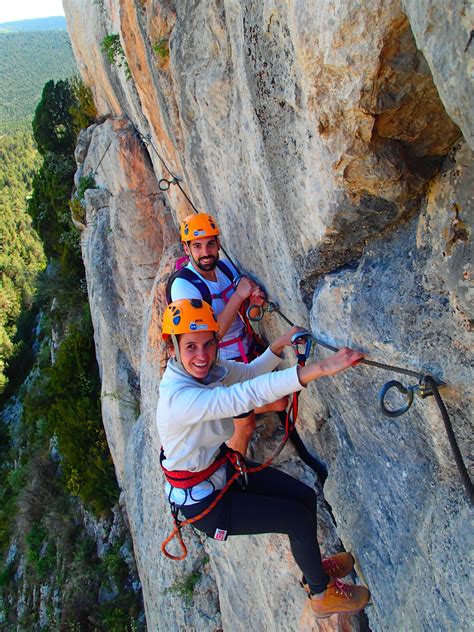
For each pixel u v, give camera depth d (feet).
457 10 4.07
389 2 5.01
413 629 8.59
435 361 6.62
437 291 6.36
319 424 12.53
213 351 8.12
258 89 7.77
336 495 11.44
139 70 15.60
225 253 13.03
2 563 47.98
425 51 4.56
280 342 9.05
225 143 10.21
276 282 10.41
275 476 9.43
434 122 5.88
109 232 31.24
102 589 36.09
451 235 5.96
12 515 49.57
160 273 19.60
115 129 29.22
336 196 6.89
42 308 96.32
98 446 40.40
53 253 57.11
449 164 6.13
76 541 41.06
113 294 30.60
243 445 12.53
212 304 11.53
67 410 42.57
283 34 6.66
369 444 9.30
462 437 6.92
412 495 8.34
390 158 6.14
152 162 25.00
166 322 8.19
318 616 10.09
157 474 20.88
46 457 49.70
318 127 6.34
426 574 8.09
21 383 90.79
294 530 9.08
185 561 19.49
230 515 8.91
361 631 11.08
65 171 50.62
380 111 5.71
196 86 10.30
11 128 504.84
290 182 7.91
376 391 8.00
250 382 7.69
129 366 31.12
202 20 9.68
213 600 18.92
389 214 6.95
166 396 8.10
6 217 229.45
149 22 12.35
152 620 22.89
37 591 41.06
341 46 5.50
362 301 7.38
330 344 8.51
